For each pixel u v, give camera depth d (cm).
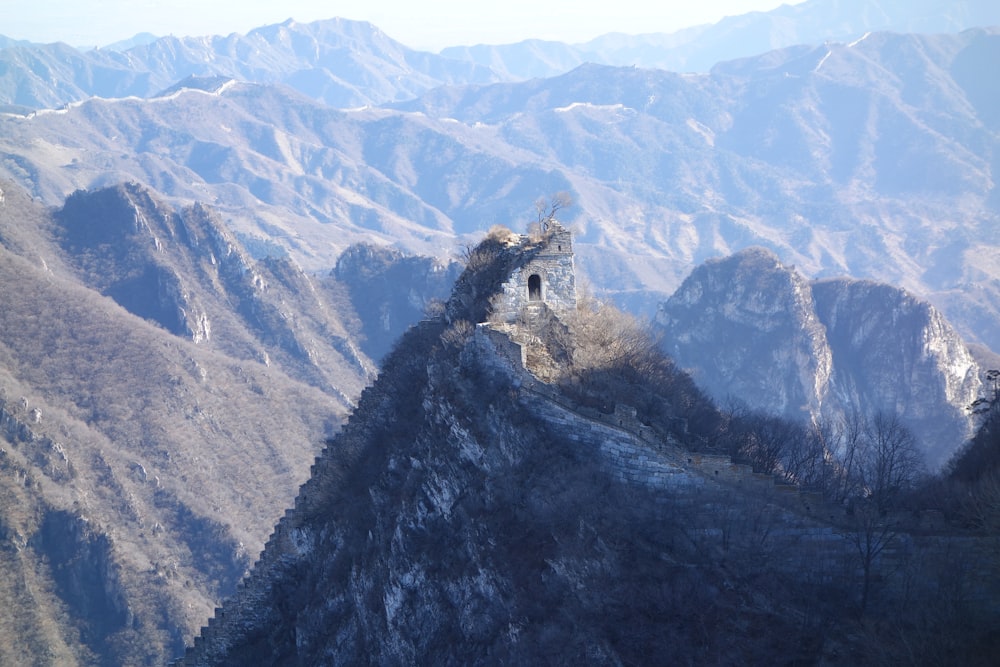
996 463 15362
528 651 12962
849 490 15050
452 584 14425
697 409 16562
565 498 13875
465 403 15750
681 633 12244
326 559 17600
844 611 12300
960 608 11912
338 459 18838
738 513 13200
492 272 17850
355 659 15650
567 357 16012
